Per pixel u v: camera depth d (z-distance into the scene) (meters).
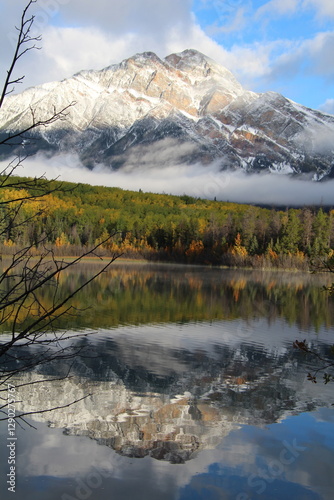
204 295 38.69
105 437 10.48
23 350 15.64
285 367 16.45
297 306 33.50
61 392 12.86
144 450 10.02
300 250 87.69
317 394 13.68
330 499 8.38
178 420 11.54
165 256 98.19
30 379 13.51
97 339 19.36
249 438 10.71
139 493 8.36
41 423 10.92
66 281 47.62
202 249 96.38
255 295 40.25
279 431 11.07
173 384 14.19
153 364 16.17
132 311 28.08
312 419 11.85
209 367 16.19
